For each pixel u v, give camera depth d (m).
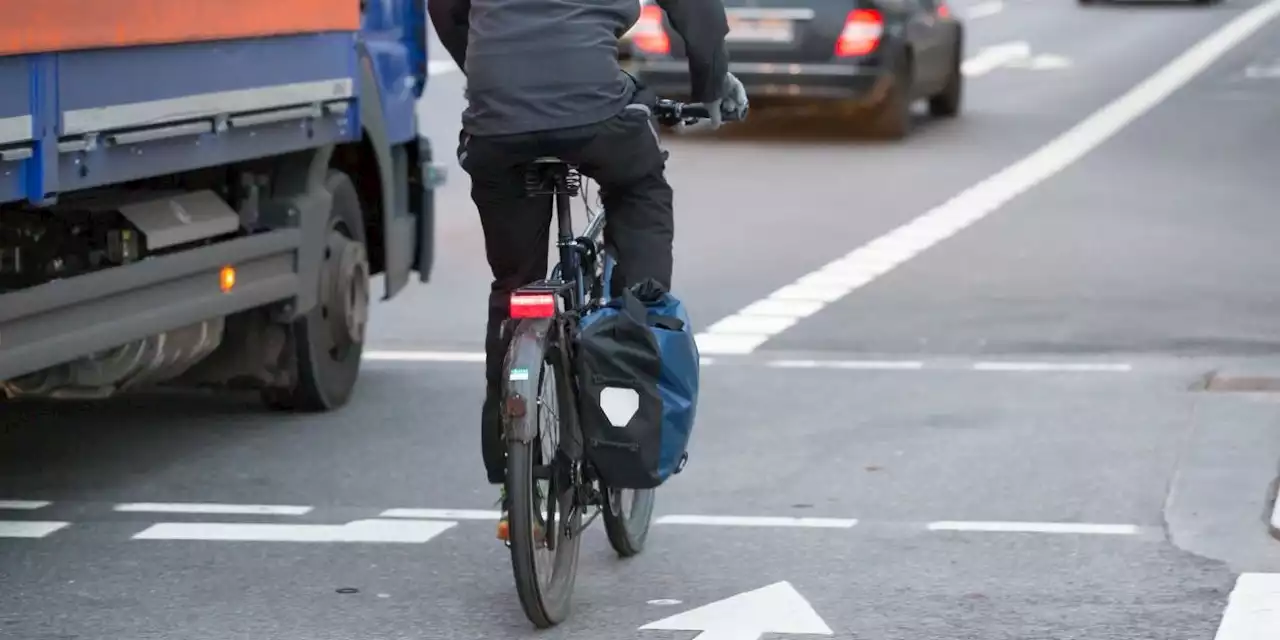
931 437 17.38
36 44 12.72
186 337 16.02
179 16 14.60
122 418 18.41
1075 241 30.00
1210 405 18.62
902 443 17.14
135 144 14.20
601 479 11.84
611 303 11.84
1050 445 17.00
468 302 25.83
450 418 18.44
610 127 11.45
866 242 30.08
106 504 14.97
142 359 15.34
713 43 11.93
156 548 13.61
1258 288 25.91
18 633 11.55
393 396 19.58
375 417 18.47
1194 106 50.19
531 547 11.07
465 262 29.25
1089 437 17.33
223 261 16.09
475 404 19.16
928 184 36.72
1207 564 13.06
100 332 14.32
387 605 12.21
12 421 18.25
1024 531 14.04
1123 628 11.62
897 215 32.94
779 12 41.75
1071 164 39.47
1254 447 16.64
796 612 12.01
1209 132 44.75
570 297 11.90
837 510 14.75
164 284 15.25
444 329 23.89
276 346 17.91
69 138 13.28
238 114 15.72
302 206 17.55
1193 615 11.88
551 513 11.52
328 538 13.92
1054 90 55.00
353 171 19.89
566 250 11.91
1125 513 14.56
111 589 12.54
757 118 48.25
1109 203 34.09
